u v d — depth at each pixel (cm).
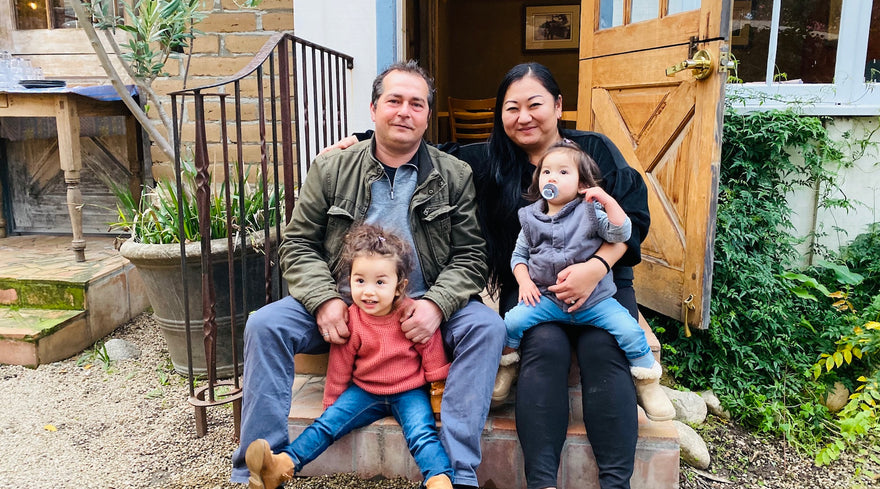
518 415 187
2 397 278
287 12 370
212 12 357
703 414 257
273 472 168
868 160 311
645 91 285
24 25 419
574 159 194
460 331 190
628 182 207
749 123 287
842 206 300
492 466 203
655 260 283
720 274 279
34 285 328
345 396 196
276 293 299
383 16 335
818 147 299
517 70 209
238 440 239
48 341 311
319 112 357
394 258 185
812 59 327
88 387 289
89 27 278
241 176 229
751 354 269
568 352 192
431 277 209
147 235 285
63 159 344
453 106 557
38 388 287
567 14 749
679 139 264
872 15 311
